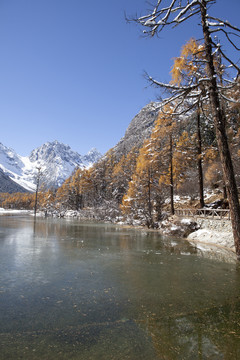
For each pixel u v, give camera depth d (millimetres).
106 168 62281
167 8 7316
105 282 5586
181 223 16594
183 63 9945
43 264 7344
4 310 3895
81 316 3707
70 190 63906
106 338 3043
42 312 3840
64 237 14812
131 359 2588
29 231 18203
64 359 2572
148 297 4609
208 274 6430
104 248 10805
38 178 52875
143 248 10961
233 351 2768
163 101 8367
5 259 7926
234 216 7906
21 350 2744
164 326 3398
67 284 5383
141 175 26547
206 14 7906
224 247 11266
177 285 5410
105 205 41594
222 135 8125
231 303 4332
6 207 135500
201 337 3100
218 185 26078
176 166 23547
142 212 25750
